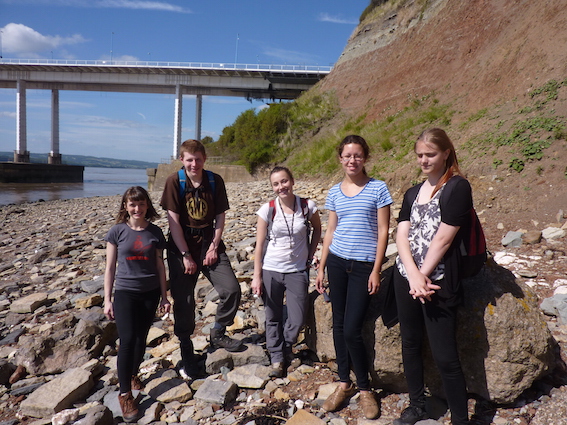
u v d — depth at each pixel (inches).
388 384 123.1
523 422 104.8
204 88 2239.2
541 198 283.3
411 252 102.3
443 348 98.0
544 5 493.4
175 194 136.7
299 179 740.0
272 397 127.6
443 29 760.3
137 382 137.1
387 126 666.8
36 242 393.7
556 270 196.7
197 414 122.1
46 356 155.6
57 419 119.5
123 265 130.5
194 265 137.8
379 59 995.3
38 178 2338.8
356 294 114.5
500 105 438.6
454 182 94.3
